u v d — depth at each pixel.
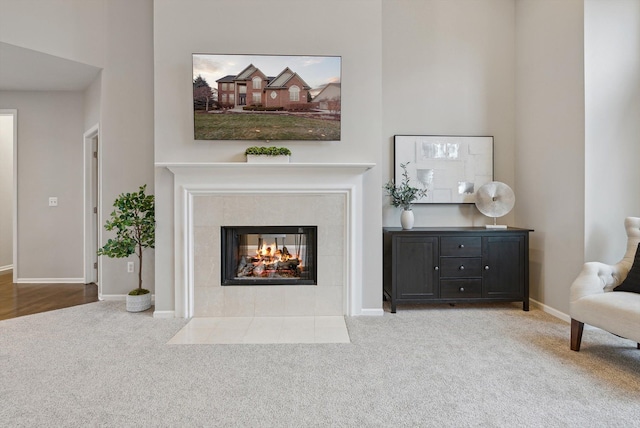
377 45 3.39
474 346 2.63
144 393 2.00
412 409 1.85
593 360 2.40
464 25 3.92
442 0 3.91
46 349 2.56
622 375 2.19
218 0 3.33
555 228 3.32
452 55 3.92
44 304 3.67
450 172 3.91
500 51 3.94
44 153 4.60
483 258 3.44
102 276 3.84
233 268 3.40
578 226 3.05
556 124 3.30
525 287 3.46
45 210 4.61
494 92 3.94
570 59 3.12
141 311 3.43
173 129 3.32
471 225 3.96
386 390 2.03
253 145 3.38
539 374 2.21
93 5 3.75
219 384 2.09
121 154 3.84
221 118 3.30
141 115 3.83
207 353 2.51
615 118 3.00
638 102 3.02
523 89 3.78
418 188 3.90
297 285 3.34
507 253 3.45
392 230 3.44
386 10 3.89
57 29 3.54
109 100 3.82
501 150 3.95
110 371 2.24
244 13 3.34
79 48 3.67
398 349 2.58
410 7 3.90
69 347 2.60
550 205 3.39
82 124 4.60
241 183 3.29
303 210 3.34
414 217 3.91
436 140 3.90
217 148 3.36
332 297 3.36
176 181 3.27
